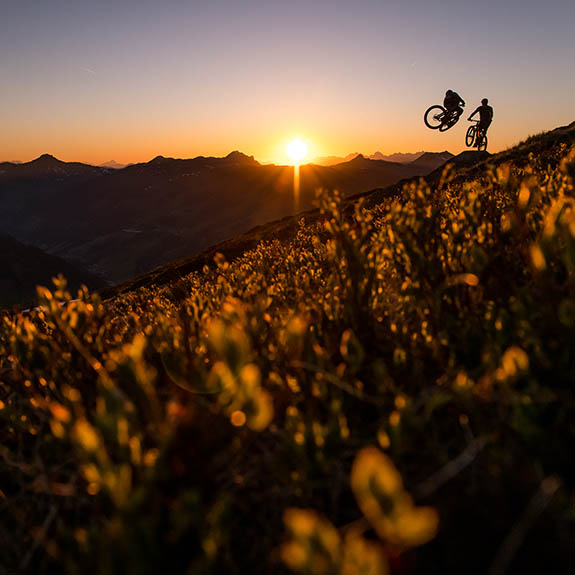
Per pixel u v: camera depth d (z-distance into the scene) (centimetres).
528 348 134
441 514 104
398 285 205
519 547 92
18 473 154
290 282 296
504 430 113
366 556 61
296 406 152
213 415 129
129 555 81
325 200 176
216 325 98
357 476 61
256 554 112
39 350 171
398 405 114
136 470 111
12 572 121
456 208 293
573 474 100
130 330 240
